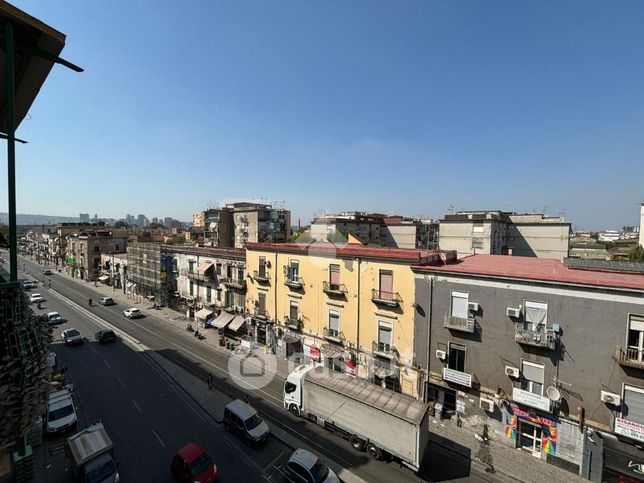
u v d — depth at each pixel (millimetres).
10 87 4422
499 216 60469
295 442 20016
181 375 28812
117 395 25250
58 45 4984
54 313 42594
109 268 72312
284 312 32531
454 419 21641
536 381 18688
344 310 27562
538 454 18797
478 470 17812
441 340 22094
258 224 75000
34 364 4000
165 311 50312
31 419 3938
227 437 20484
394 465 18141
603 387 16719
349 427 19578
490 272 20203
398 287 24203
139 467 17688
